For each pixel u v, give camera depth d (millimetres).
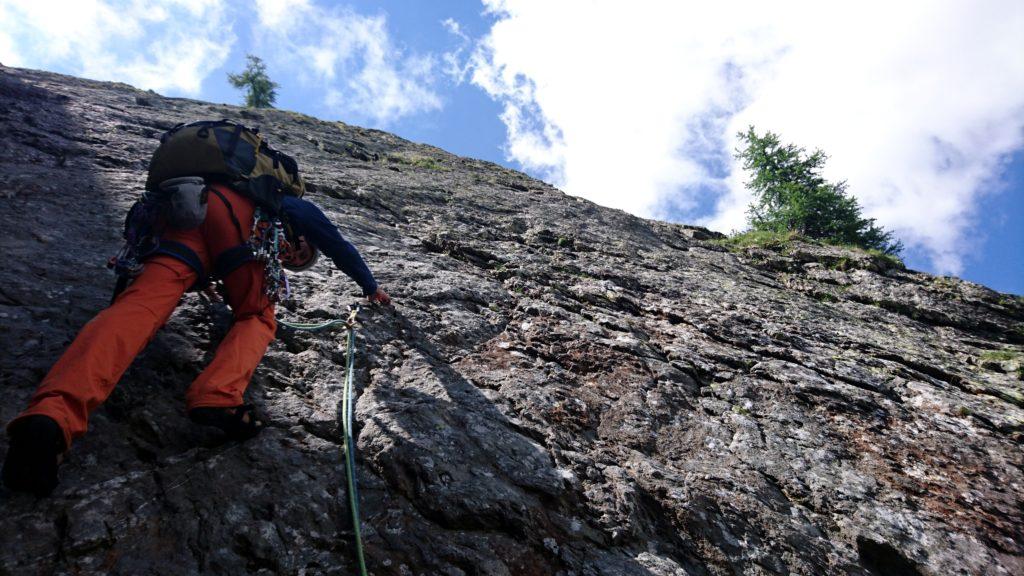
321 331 3012
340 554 1826
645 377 3508
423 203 6609
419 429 2422
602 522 2258
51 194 3807
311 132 9602
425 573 1828
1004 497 3018
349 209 5559
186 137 2232
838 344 5000
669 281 5871
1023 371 5062
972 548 2613
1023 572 2547
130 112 6988
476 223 6406
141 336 1836
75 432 1597
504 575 1884
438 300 3896
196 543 1720
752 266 8258
